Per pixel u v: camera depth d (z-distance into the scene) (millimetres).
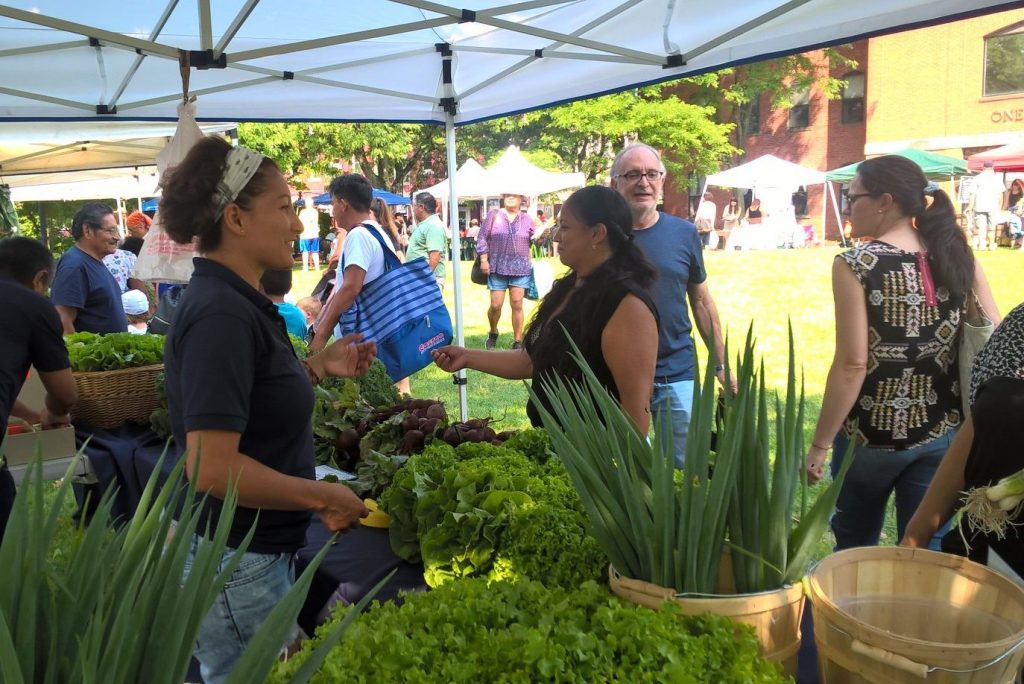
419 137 26734
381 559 1849
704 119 24141
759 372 1168
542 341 2289
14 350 2570
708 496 1080
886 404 2338
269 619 780
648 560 1139
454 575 1582
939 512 1617
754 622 1064
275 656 768
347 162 24953
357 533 2014
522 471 1764
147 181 12125
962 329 2309
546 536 1465
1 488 2551
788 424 1123
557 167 26266
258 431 1558
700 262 3289
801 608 1129
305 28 3621
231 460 1434
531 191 15953
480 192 15984
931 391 2334
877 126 24375
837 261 2344
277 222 1557
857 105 25375
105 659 698
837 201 25781
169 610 766
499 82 4289
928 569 1121
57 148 6918
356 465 2449
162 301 4164
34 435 2717
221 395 1423
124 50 3758
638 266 2156
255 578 1595
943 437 2342
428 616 1069
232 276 1534
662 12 3201
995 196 17984
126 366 3264
